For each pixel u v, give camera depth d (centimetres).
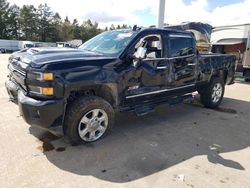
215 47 1337
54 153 372
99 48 473
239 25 1218
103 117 410
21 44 5544
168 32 507
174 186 306
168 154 386
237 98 809
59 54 396
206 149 410
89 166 342
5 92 736
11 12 8438
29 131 443
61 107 361
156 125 512
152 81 474
